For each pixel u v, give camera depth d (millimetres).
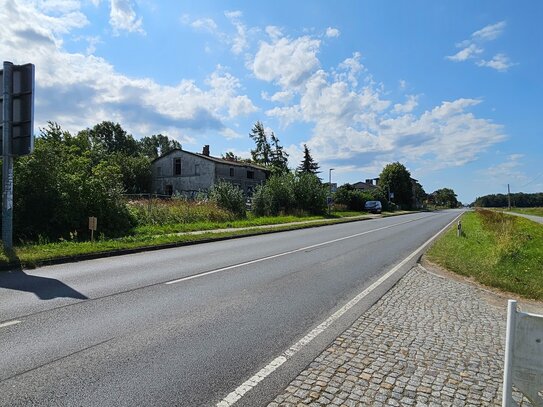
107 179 16969
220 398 3521
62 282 8141
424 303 6875
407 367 4223
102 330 5207
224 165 50344
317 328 5426
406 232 22703
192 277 8781
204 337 5012
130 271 9461
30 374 3910
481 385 3842
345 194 58406
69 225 15242
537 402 2650
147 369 4062
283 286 7996
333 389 3715
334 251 13695
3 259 9453
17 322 5484
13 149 10883
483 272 9352
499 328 5578
